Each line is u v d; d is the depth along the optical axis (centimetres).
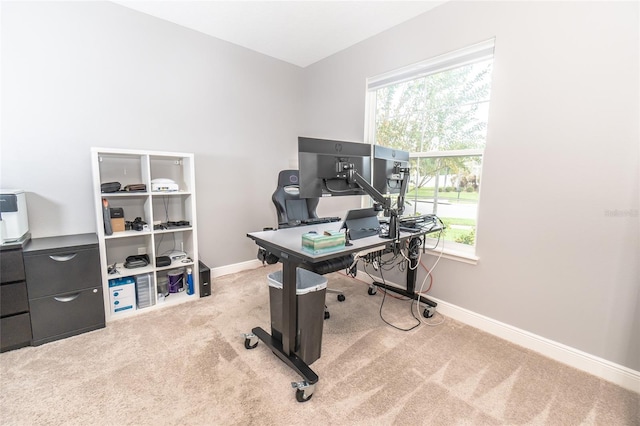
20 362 175
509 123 200
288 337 167
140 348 191
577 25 169
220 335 208
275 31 287
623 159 159
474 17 213
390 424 135
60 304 199
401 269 281
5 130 204
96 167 213
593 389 160
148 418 136
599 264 169
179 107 286
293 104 378
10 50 203
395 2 235
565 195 179
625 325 162
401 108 282
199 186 307
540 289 193
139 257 262
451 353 191
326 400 149
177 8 250
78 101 231
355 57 311
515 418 140
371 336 210
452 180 247
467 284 231
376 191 179
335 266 178
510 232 205
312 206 290
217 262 329
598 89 164
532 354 192
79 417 136
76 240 216
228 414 139
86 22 230
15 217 188
